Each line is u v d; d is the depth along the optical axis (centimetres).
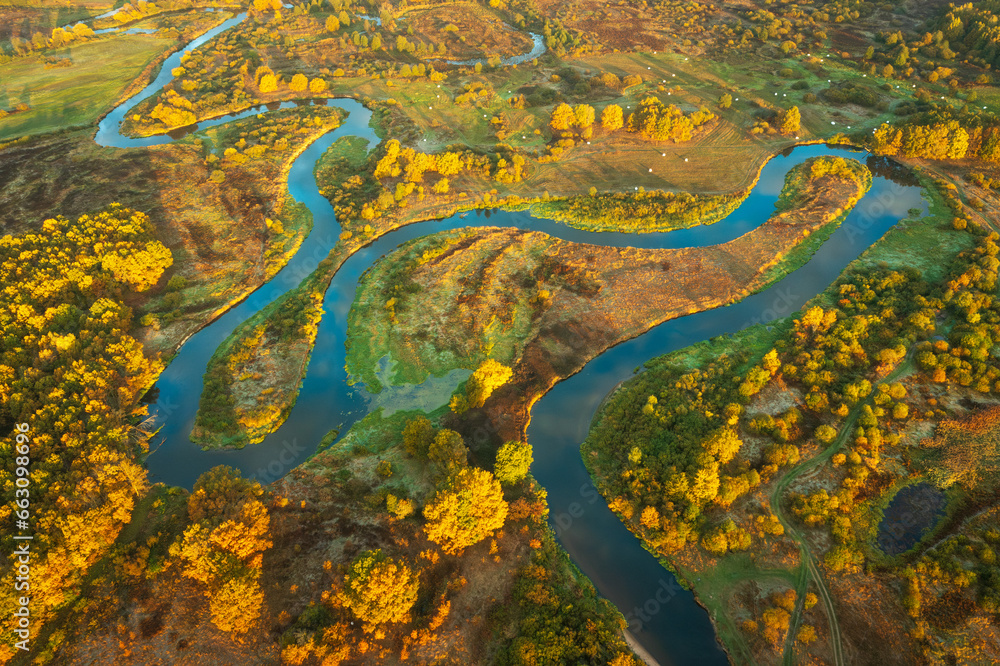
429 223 14438
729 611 7188
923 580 7012
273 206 14788
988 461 8225
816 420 9094
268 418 9769
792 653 6706
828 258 12706
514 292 12019
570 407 9969
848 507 7831
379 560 6719
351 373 10619
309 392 10331
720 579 7481
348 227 14000
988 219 13325
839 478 8306
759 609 7119
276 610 6981
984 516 7644
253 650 6662
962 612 6631
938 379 9344
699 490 7881
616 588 7556
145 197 15012
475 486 7381
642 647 7000
